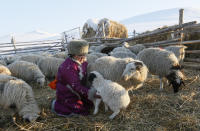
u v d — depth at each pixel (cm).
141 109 339
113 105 304
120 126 290
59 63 579
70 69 309
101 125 290
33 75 523
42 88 525
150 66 454
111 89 302
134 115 318
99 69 361
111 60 369
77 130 285
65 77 311
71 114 319
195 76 531
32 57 661
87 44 324
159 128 277
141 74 348
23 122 310
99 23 1617
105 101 310
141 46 815
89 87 347
